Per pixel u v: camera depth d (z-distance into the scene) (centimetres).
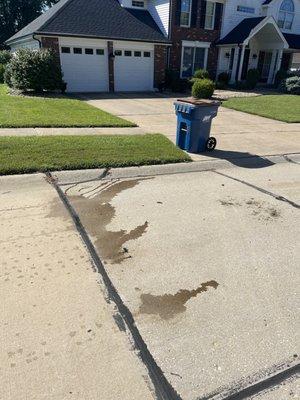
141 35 1977
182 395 224
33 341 258
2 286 315
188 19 2158
